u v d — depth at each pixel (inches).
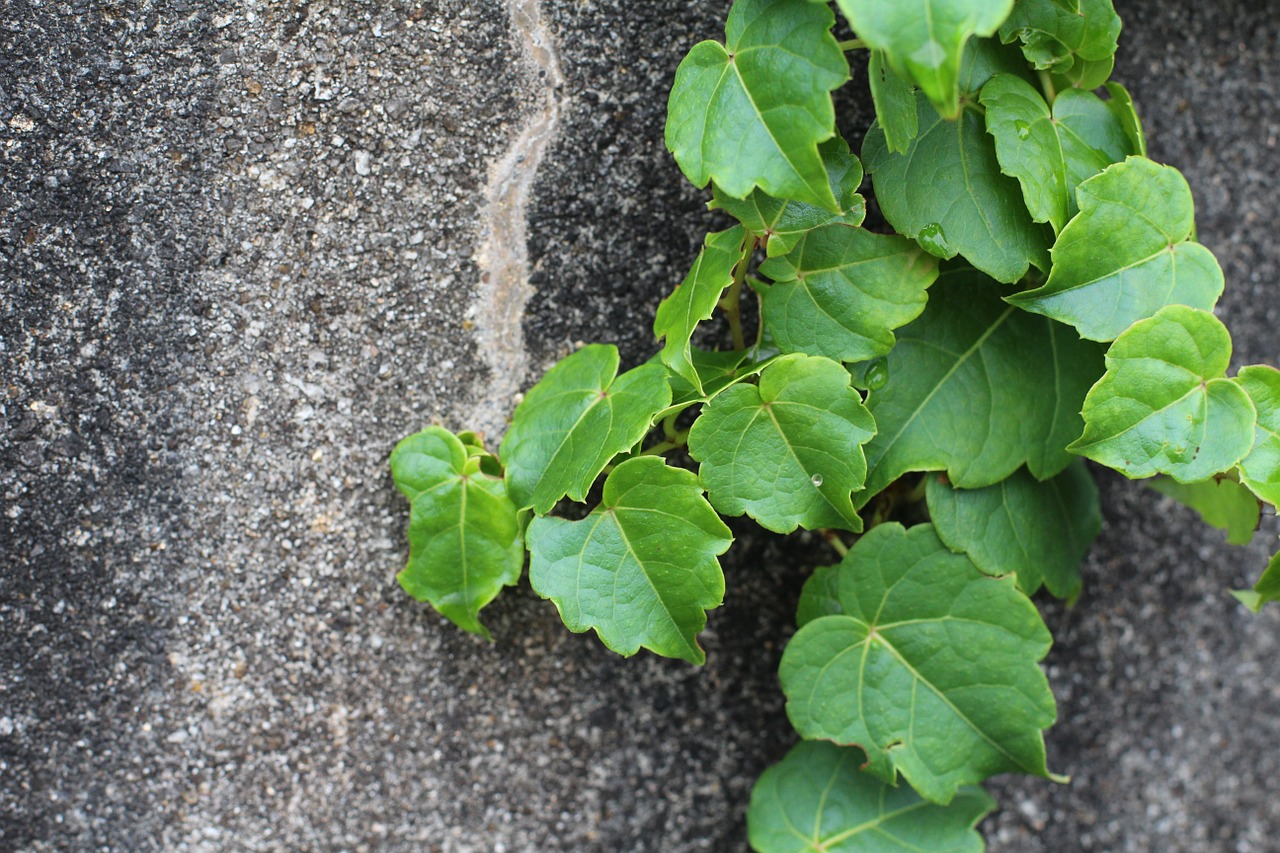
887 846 34.6
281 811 34.7
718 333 34.9
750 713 35.8
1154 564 36.8
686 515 32.6
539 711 35.1
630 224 34.4
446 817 35.1
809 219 32.5
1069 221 32.4
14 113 33.4
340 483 34.3
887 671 33.8
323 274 33.9
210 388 33.9
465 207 34.1
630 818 35.6
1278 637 37.4
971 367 33.4
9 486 33.8
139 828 34.4
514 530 33.7
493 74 33.9
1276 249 36.4
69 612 34.0
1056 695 36.8
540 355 34.5
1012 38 32.6
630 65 34.1
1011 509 33.8
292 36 33.5
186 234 33.7
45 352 33.7
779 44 31.8
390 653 34.7
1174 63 35.7
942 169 32.6
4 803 34.2
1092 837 37.2
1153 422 32.2
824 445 32.5
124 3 33.4
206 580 34.2
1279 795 37.8
